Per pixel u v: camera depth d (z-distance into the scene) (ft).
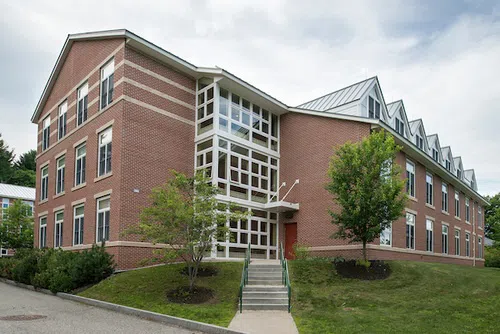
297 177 79.36
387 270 57.36
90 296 50.11
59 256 61.05
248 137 77.30
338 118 74.49
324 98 92.89
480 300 46.09
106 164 66.08
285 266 52.03
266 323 38.37
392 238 74.84
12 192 165.37
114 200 62.03
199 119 73.56
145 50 66.95
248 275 54.19
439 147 113.50
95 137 69.72
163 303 44.32
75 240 72.64
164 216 47.06
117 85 65.62
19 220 115.85
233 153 73.20
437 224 96.73
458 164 131.95
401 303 45.11
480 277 55.88
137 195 63.05
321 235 73.20
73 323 37.55
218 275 54.44
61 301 50.42
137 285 51.03
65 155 80.33
